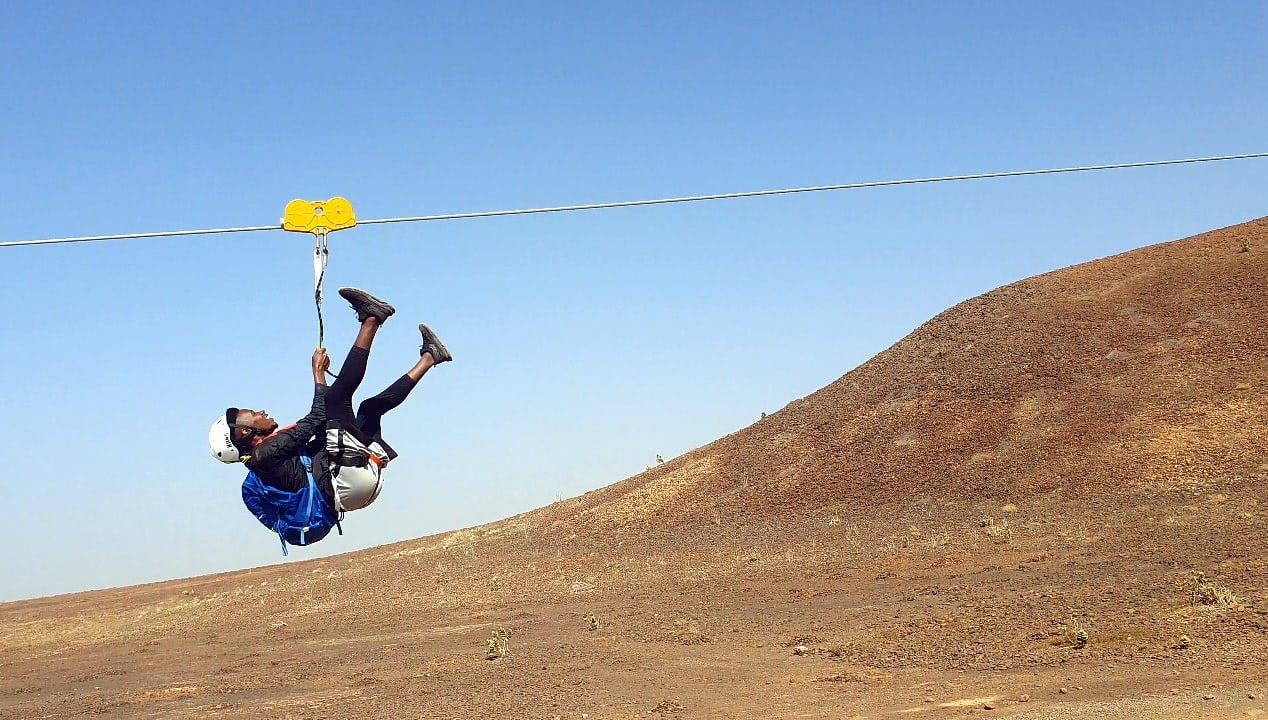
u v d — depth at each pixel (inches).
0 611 2263.8
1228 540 986.7
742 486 1763.0
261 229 314.8
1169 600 745.6
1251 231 1973.4
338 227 318.0
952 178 457.4
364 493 306.5
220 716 782.5
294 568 2300.7
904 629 803.4
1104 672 585.3
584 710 641.6
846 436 1779.0
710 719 589.0
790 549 1402.6
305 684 900.0
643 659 815.7
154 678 1071.6
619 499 1919.3
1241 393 1459.2
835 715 566.6
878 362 2046.0
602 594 1338.6
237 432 305.0
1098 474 1371.8
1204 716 467.5
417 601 1503.4
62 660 1375.5
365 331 306.2
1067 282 1977.1
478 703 698.2
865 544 1346.0
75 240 370.9
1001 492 1421.0
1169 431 1419.8
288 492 301.3
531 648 947.3
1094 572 950.4
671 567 1438.2
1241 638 616.7
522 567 1604.3
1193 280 1819.6
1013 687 580.1
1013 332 1847.9
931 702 570.3
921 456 1609.3
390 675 890.1
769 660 764.6
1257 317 1642.5
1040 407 1609.3
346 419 303.7
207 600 1859.0
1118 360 1657.2
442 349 320.2
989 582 997.8
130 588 2468.0
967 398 1715.1
